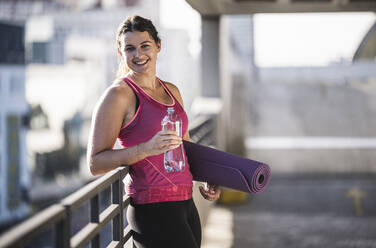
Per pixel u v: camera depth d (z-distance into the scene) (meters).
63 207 1.44
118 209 1.97
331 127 13.62
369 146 10.84
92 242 1.79
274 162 10.98
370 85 13.94
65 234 1.46
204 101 8.02
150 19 2.07
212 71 8.62
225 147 9.06
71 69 48.72
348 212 7.46
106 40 56.56
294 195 8.79
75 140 44.25
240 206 7.79
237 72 10.44
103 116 1.86
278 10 8.43
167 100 2.12
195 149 2.24
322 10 8.50
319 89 13.82
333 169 10.87
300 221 6.85
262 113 13.74
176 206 1.98
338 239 5.91
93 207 1.78
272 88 13.94
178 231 1.96
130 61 1.99
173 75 61.84
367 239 5.89
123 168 2.00
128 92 1.93
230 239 5.79
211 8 7.99
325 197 8.64
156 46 2.04
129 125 1.94
